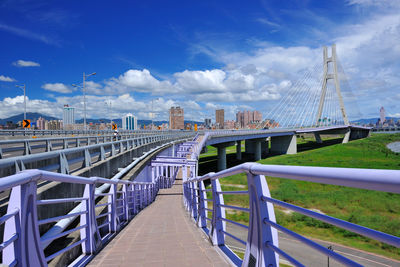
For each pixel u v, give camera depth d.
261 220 2.56
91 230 4.74
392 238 1.19
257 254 2.64
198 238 5.99
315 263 14.67
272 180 33.28
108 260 4.45
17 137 30.48
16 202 2.36
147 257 4.56
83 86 42.41
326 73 113.75
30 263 2.48
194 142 49.12
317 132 113.56
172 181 32.16
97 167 11.19
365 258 15.23
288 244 17.94
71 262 4.44
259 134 79.19
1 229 4.11
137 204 12.91
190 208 10.69
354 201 25.05
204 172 68.25
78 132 42.84
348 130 107.25
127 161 18.31
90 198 4.77
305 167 1.82
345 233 19.31
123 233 7.02
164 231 7.22
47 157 7.25
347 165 53.88
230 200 27.67
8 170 5.99
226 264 4.01
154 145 31.34
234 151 117.00
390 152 66.81
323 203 26.08
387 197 24.77
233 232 21.05
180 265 4.06
